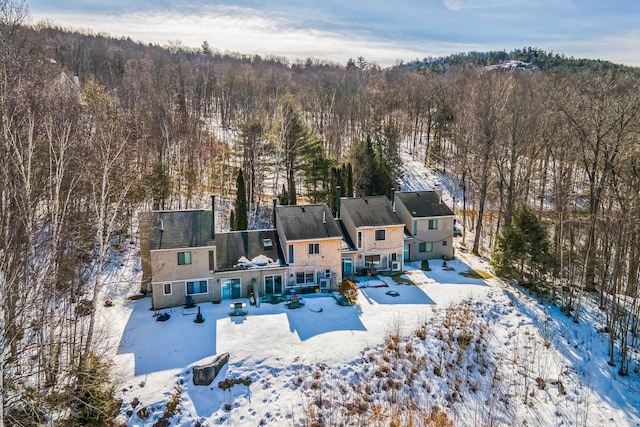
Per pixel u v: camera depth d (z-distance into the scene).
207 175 53.38
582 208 41.41
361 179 51.50
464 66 104.44
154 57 99.75
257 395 21.47
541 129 40.94
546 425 20.80
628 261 32.50
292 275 32.47
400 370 23.58
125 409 20.05
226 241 33.22
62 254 23.17
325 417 20.48
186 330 26.17
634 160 29.70
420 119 87.50
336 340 25.41
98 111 35.59
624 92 31.08
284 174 60.09
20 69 27.14
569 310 29.45
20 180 21.73
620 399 22.23
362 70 138.38
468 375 23.75
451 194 60.88
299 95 87.38
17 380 18.17
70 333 21.97
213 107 89.50
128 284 32.88
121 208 36.78
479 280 35.09
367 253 36.12
